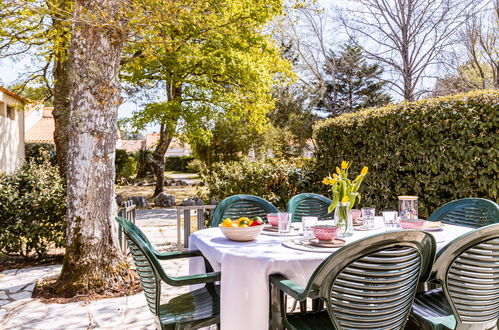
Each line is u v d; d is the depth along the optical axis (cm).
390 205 579
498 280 222
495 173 439
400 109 548
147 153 2675
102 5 419
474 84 1531
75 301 407
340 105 2442
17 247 567
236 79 1280
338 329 196
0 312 380
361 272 192
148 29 452
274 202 716
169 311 248
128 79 1237
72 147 446
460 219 373
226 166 738
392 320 203
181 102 1330
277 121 2031
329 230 255
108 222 452
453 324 227
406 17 1686
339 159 691
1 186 558
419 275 211
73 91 446
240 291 222
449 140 482
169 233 824
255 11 1059
